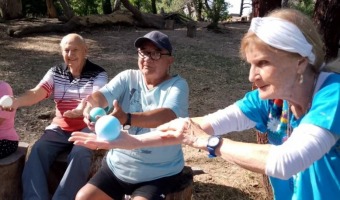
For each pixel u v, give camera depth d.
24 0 18.52
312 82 1.58
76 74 3.51
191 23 14.12
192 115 6.57
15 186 3.43
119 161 2.83
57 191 3.24
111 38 13.05
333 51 3.43
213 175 4.44
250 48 1.56
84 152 3.27
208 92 7.80
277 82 1.55
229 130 1.95
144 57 2.71
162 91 2.75
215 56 11.03
